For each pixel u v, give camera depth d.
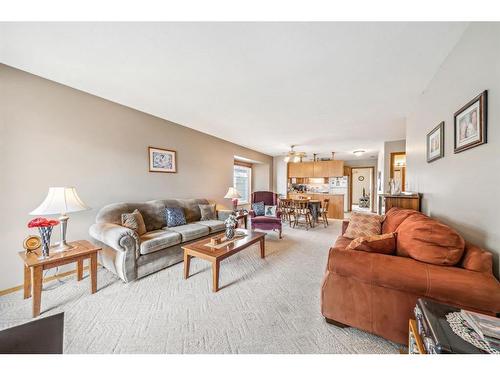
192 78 2.09
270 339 1.38
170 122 3.59
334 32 1.42
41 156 2.15
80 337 1.38
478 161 1.30
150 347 1.31
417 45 1.56
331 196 6.88
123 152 2.90
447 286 1.07
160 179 3.45
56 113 2.25
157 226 2.99
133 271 2.17
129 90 2.40
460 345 0.74
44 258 1.69
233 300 1.85
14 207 1.99
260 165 7.35
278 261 2.84
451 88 1.64
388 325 1.27
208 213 3.72
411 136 2.94
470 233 1.39
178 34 1.45
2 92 1.91
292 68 1.89
